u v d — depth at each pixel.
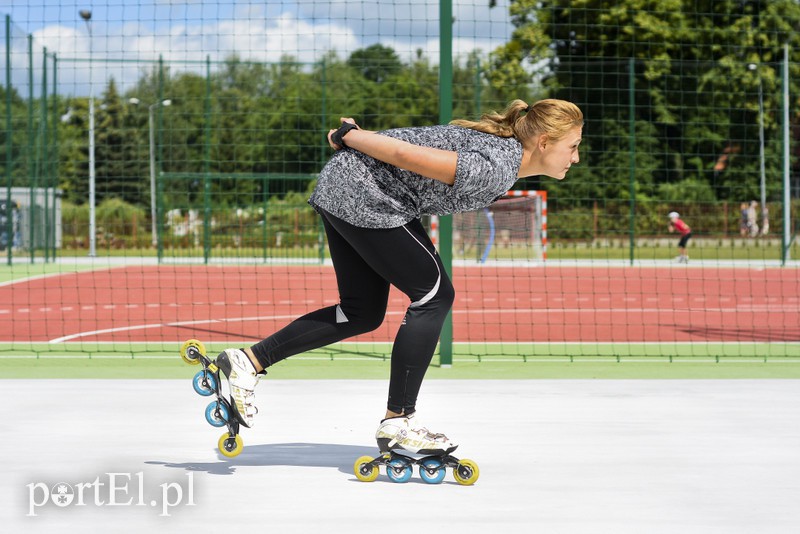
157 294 20.16
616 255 38.53
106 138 50.78
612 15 40.88
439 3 9.00
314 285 23.16
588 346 11.41
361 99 42.16
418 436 4.65
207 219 30.30
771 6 40.44
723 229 41.84
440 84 9.03
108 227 43.00
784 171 30.67
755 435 5.77
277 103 48.59
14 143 33.41
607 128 41.59
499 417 6.32
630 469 4.94
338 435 5.81
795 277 26.48
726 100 41.66
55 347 10.95
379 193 4.52
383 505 4.30
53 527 3.95
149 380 7.83
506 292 20.94
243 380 4.78
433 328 4.70
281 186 48.66
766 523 4.04
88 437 5.65
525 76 29.44
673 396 7.15
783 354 10.68
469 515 4.14
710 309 17.05
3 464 4.99
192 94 50.12
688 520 4.08
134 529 3.93
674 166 42.72
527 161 4.69
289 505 4.29
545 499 4.39
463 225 34.16
